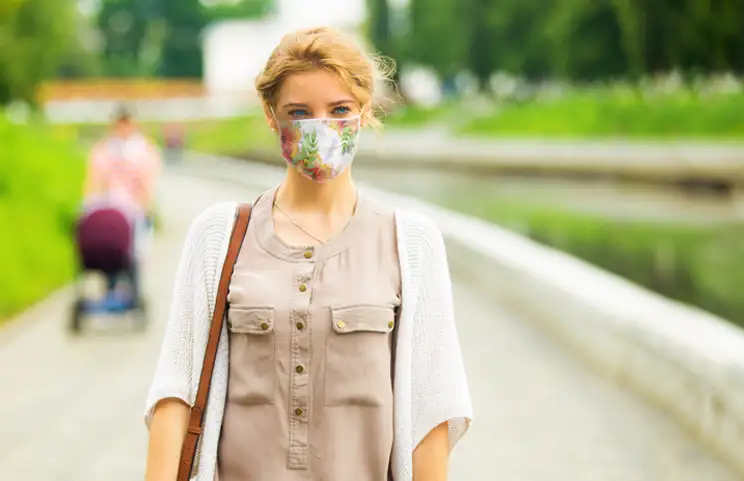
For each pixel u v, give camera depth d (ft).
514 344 36.68
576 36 199.62
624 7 171.73
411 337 9.19
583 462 23.77
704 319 29.73
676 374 27.09
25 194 57.88
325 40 8.91
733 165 141.28
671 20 167.63
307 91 8.87
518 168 174.60
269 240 9.21
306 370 8.91
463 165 186.50
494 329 39.47
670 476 22.80
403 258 9.24
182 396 9.18
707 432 24.86
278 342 8.93
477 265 50.24
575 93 221.87
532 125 209.15
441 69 298.97
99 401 28.73
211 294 9.23
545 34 225.35
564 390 30.22
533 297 41.04
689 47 167.32
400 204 72.74
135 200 40.19
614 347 31.48
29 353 34.68
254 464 8.92
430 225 9.48
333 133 8.89
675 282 67.36
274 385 8.92
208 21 487.61
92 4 479.82
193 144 304.30
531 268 42.86
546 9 249.34
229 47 386.32
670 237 92.12
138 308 37.35
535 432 26.11
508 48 261.44
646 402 28.78
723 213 117.60
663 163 149.07
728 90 186.80
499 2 262.67
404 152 199.31
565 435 25.84
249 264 9.20
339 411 8.89
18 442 24.98
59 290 47.88
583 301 35.04
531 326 39.96
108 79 447.01
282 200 9.43
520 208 121.08
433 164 193.16
